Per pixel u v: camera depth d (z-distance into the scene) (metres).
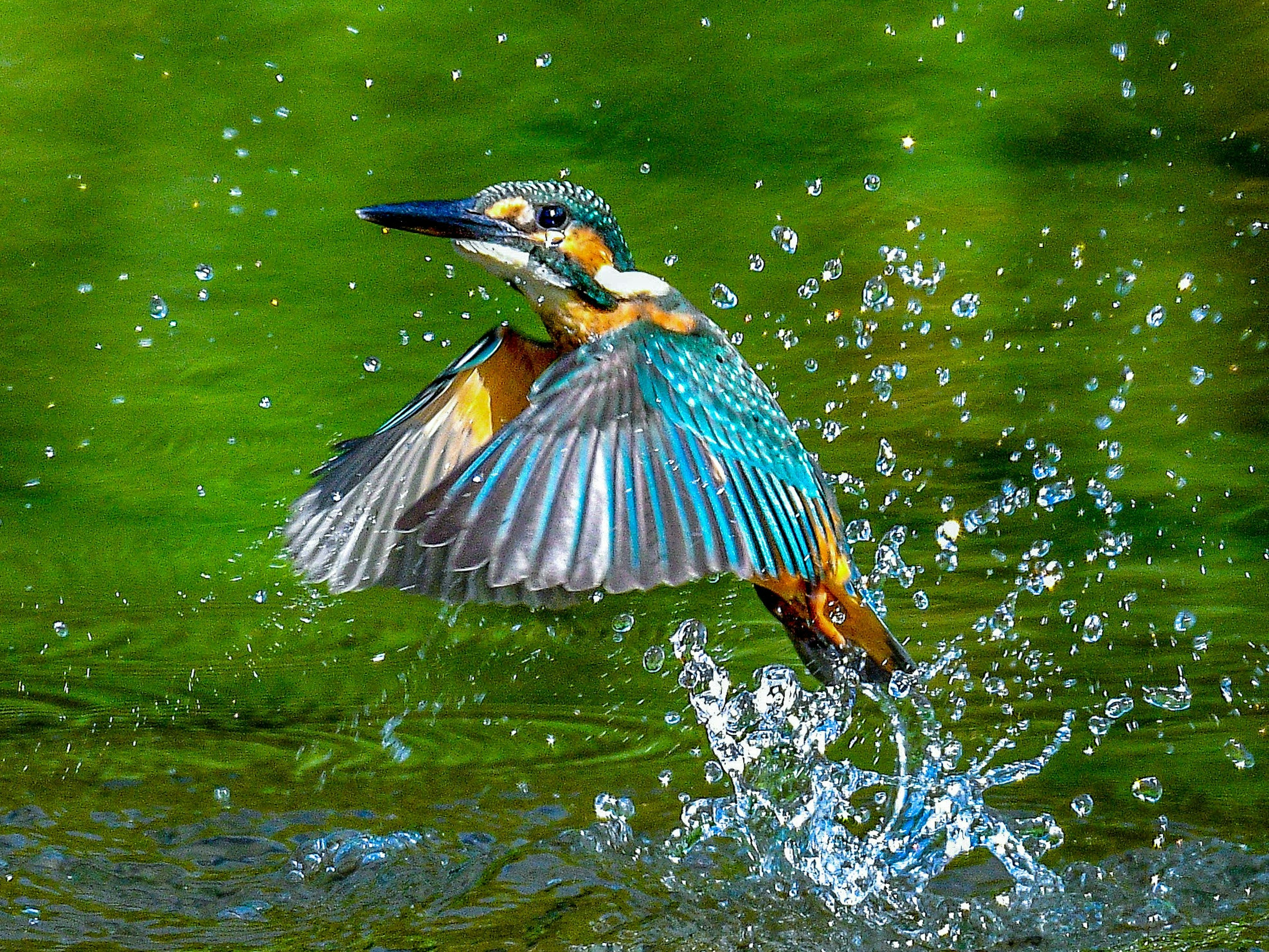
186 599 11.00
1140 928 7.18
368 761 8.82
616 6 20.92
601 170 17.91
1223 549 11.17
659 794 8.43
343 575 7.43
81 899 7.27
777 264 16.02
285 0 20.56
